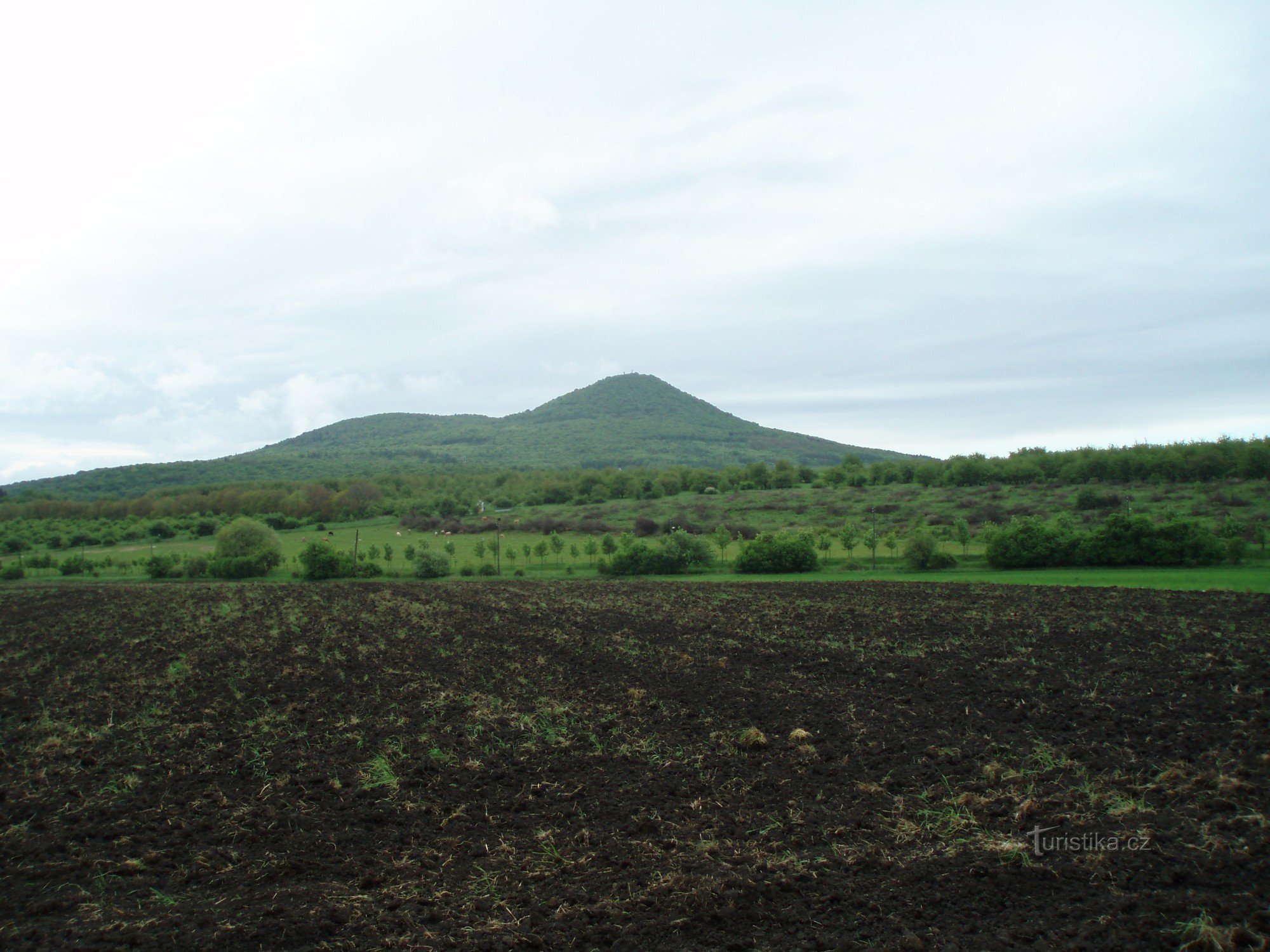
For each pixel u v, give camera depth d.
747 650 28.77
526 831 12.97
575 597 49.22
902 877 10.71
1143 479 101.00
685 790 14.53
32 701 23.33
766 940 9.39
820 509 104.56
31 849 12.77
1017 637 29.69
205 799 14.79
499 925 9.95
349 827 13.35
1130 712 18.59
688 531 96.31
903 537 79.69
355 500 135.25
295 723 20.12
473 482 174.75
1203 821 11.79
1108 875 10.28
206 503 136.25
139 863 11.98
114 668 28.17
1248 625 31.00
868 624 34.19
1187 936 8.76
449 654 29.61
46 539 106.06
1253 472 90.56
